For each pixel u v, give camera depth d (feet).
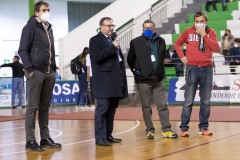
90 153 18.45
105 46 20.86
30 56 19.86
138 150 18.79
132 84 54.95
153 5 60.59
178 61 51.26
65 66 61.62
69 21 99.40
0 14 87.97
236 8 57.88
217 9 59.06
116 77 20.79
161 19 61.21
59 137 24.13
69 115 39.27
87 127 29.07
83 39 61.00
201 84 23.18
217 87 47.47
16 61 57.52
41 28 20.10
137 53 22.38
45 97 20.36
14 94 57.88
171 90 49.47
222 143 19.97
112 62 20.80
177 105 47.96
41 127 20.43
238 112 35.70
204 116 23.26
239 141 20.44
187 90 22.97
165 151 18.25
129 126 28.86
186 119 22.84
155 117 33.86
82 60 47.78
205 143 20.16
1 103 59.36
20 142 22.82
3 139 24.25
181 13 60.29
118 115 37.24
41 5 20.06
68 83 59.52
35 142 19.81
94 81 20.93
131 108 45.88
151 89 22.67
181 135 22.80
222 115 33.53
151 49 22.43
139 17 60.23
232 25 54.95
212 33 23.26
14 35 89.45
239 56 48.24
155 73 22.33
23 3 90.38
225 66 49.39
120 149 19.26
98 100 20.85
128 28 59.47
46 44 20.02
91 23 60.85
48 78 20.22
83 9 101.76
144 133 24.81
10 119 37.63
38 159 17.38
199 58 22.89
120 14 61.26
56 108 52.37
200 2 60.85
